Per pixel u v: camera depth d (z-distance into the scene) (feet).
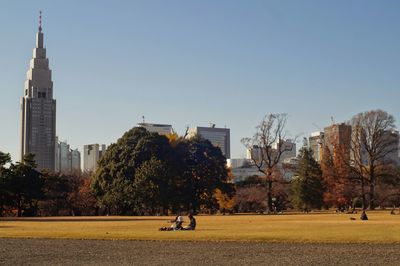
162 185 303.48
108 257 79.56
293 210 386.73
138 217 260.42
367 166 360.89
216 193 344.90
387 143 330.54
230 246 92.63
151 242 101.96
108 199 312.29
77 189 364.99
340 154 343.26
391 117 332.19
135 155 319.68
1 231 131.54
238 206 382.83
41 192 324.39
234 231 121.39
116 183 313.12
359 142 334.65
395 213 269.85
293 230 122.62
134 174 315.17
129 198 304.09
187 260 74.84
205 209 351.87
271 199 344.90
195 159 339.57
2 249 91.91
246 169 607.37
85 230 132.77
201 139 350.23
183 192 326.85
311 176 351.67
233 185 351.46
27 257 80.64
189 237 107.55
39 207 350.43
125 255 81.76
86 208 357.41
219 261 73.31
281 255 78.95
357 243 93.61
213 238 104.88
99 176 326.65
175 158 330.54
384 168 334.44
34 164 334.03
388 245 90.43
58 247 94.27
